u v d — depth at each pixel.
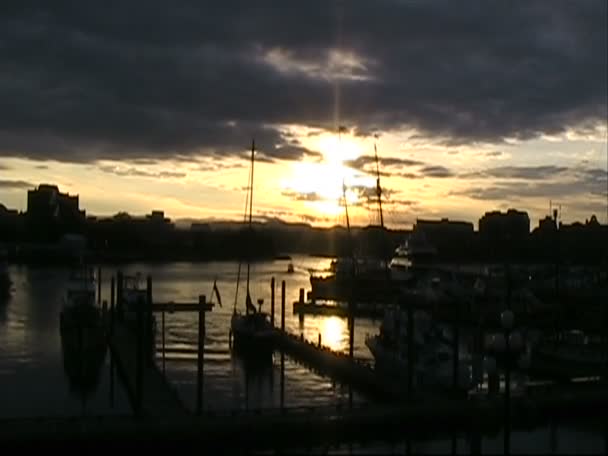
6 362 79.62
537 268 172.75
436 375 59.69
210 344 90.81
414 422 50.81
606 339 83.31
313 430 48.91
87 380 70.31
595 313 106.88
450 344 71.94
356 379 66.44
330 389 66.12
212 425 47.69
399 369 65.19
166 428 47.09
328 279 146.50
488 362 52.09
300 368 75.62
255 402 60.88
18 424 46.50
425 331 70.75
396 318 70.00
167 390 59.41
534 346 75.56
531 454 46.47
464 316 109.00
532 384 59.09
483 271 176.12
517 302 114.56
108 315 104.31
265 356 82.69
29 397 63.25
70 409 58.72
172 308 120.12
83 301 92.31
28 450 45.31
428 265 185.62
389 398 59.56
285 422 48.62
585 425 53.81
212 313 124.31
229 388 66.31
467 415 51.69
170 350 86.31
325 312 127.94
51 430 45.81
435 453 47.91
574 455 45.84
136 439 46.62
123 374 68.69
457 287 126.25
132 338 88.31
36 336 99.00
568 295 125.56
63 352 85.56
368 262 156.25
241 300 150.62
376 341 73.12
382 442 50.16
